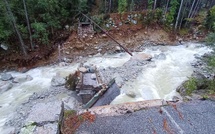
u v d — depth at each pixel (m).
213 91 9.96
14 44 16.95
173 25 22.47
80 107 11.15
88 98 11.30
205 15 22.84
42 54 17.31
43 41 17.59
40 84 14.06
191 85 11.42
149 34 21.64
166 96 12.31
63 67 16.75
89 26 20.11
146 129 6.50
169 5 23.59
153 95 12.44
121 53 19.50
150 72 15.45
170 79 14.47
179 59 18.00
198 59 17.73
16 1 15.95
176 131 6.45
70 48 18.84
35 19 17.05
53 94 12.48
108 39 20.22
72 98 11.88
